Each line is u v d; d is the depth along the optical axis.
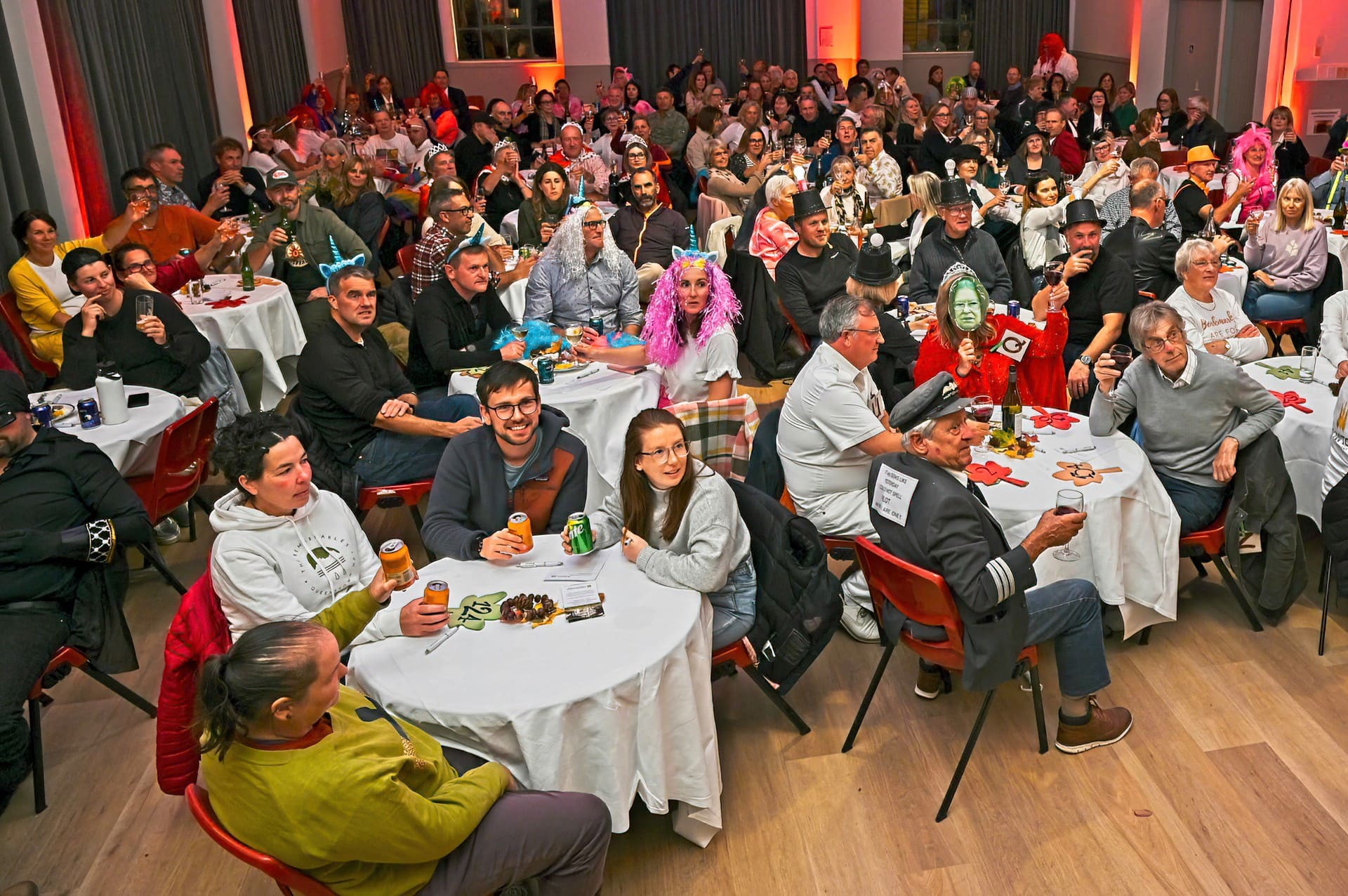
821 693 3.37
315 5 14.17
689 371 4.16
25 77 7.13
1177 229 6.52
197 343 4.72
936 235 5.38
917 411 2.64
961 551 2.57
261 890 2.65
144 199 6.25
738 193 8.97
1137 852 2.65
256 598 2.59
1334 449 3.47
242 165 9.12
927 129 10.95
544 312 4.93
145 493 3.95
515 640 2.53
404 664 2.46
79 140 7.97
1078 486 3.20
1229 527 3.43
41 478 3.17
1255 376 4.10
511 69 16.23
